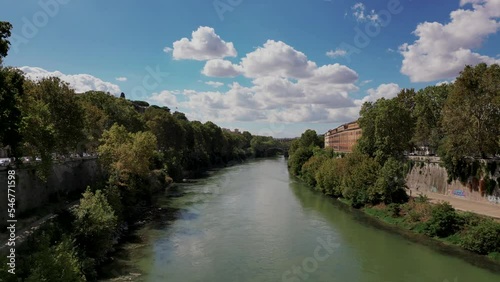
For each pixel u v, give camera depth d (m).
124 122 78.81
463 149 48.56
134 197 48.75
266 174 105.88
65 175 42.28
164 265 29.83
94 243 29.19
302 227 42.31
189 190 71.38
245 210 52.03
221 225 43.12
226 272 28.53
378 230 40.84
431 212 39.62
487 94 44.75
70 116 40.72
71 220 30.94
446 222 36.69
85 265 25.70
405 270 28.91
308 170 78.94
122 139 54.09
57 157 44.91
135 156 51.50
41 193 35.59
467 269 28.86
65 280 19.78
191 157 118.12
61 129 39.88
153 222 44.41
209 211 51.22
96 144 61.56
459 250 33.34
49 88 39.56
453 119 46.97
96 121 59.59
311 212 50.91
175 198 61.97
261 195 65.81
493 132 47.38
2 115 21.61
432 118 71.00
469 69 46.50
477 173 47.62
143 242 36.09
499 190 44.25
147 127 93.31
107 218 30.19
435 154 72.81
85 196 32.38
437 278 27.25
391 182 49.16
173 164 87.25
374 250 33.72
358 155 62.69
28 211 32.25
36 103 33.78
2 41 21.12
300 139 145.25
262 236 38.47
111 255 31.95
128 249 33.88
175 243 35.88
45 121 33.41
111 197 38.59
